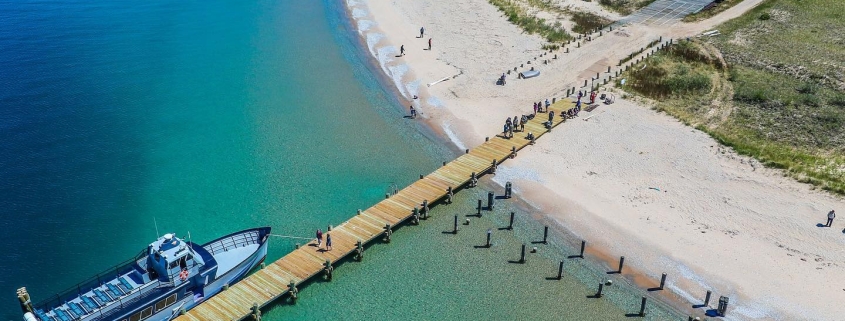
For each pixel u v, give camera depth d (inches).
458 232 1924.2
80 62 3137.3
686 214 1962.4
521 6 3850.9
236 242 1798.7
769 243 1822.1
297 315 1628.9
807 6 3730.3
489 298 1674.5
